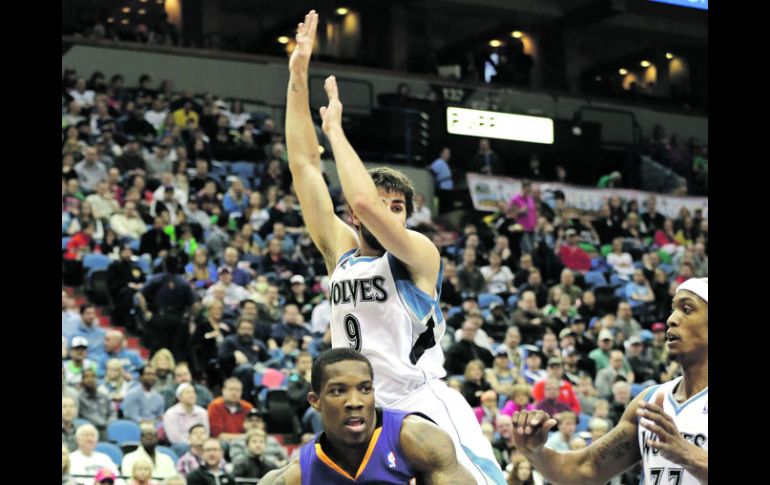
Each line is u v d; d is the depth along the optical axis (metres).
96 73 19.34
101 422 11.76
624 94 25.62
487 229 20.30
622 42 27.38
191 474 10.79
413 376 4.51
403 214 4.62
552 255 19.06
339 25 25.08
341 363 3.52
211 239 16.34
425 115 21.92
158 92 20.00
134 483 10.49
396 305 4.50
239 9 24.45
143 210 16.34
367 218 4.29
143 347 14.01
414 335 4.54
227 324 14.14
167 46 21.52
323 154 20.66
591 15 25.64
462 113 22.20
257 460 11.29
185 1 23.98
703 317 4.21
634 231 21.28
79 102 18.52
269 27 24.69
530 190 20.73
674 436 3.74
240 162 19.44
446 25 26.22
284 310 14.69
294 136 5.07
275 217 17.42
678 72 27.67
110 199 16.17
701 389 4.23
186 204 17.44
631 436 4.43
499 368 13.89
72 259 14.91
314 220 4.95
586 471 4.43
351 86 22.05
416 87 23.30
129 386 12.37
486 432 12.07
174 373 12.55
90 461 10.69
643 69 27.66
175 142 18.30
